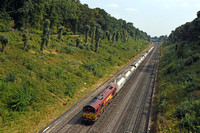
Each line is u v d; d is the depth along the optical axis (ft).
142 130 60.59
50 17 229.45
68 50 157.79
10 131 51.55
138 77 148.77
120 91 108.27
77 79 112.37
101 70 153.28
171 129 54.80
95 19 374.63
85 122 65.87
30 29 189.78
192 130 50.98
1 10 159.12
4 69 77.97
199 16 266.16
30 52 116.67
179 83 96.58
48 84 88.12
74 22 283.59
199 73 96.68
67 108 78.07
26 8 171.22
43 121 63.31
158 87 112.68
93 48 213.87
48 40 140.36
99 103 68.08
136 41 540.52
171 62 173.88
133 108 80.43
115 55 236.22
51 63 115.34
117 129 60.75
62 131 58.18
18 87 70.59
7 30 138.62
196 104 62.54
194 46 197.77
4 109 57.36
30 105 66.95
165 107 73.31
